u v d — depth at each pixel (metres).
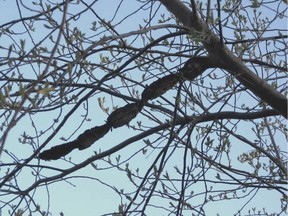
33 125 4.54
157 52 4.71
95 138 4.65
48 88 2.99
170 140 4.66
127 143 5.07
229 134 5.62
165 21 5.68
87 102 4.62
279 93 4.95
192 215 5.22
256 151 6.13
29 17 4.46
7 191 4.46
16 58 3.96
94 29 5.18
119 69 4.34
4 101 3.06
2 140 2.65
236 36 5.49
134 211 4.59
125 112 4.70
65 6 2.99
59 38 2.86
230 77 5.38
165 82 4.82
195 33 4.40
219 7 4.58
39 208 4.58
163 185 4.99
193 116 5.05
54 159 4.65
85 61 4.93
